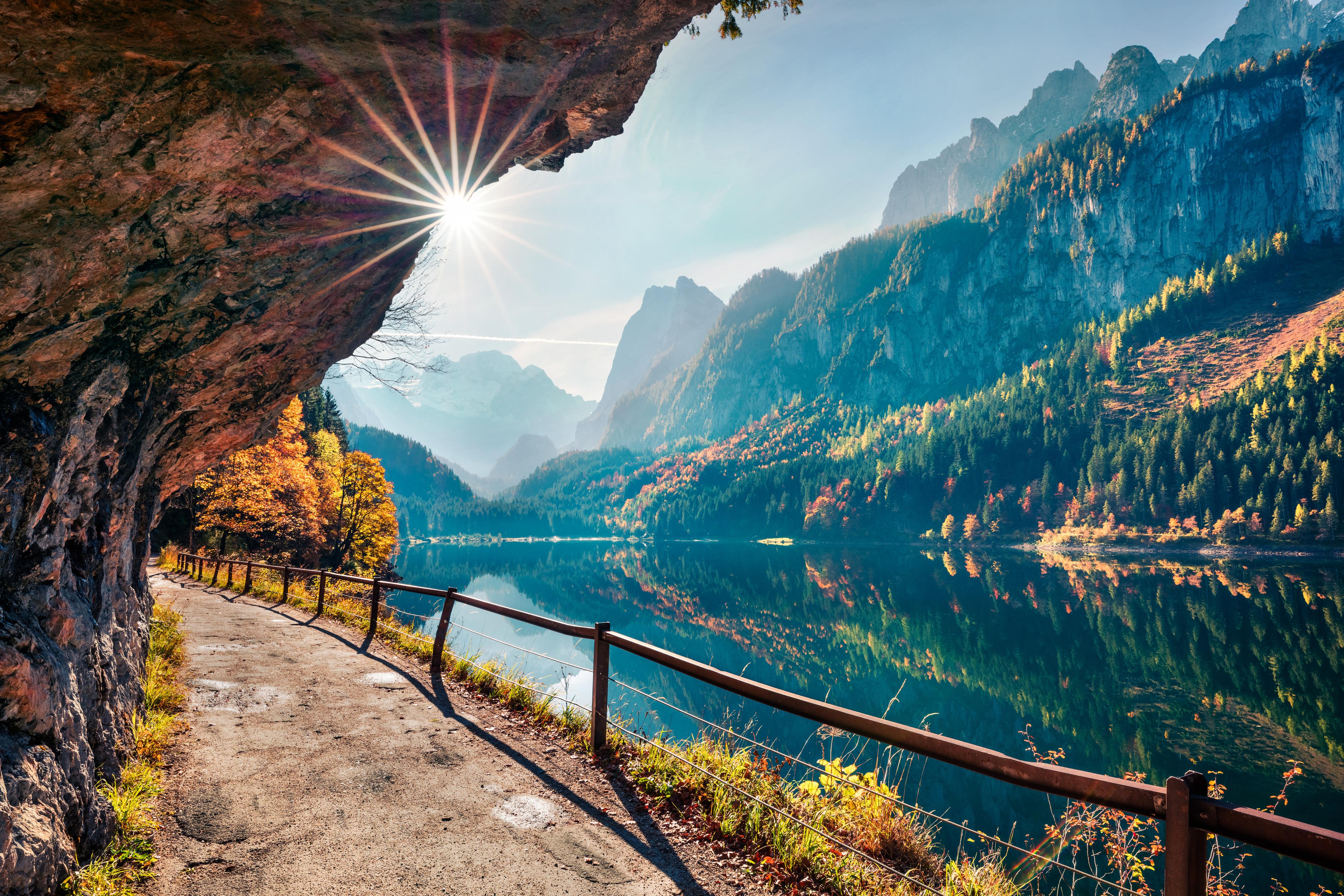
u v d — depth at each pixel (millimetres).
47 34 2340
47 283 3129
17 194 2750
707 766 5512
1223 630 44531
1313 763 21766
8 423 3225
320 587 15281
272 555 40625
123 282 3631
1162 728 25516
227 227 3938
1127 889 2762
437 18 3395
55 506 3699
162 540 39219
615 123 6562
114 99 2723
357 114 3803
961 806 14438
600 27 4191
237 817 4500
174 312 4297
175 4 2510
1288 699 29031
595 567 120688
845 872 4066
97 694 4395
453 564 124438
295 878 3730
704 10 4906
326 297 5957
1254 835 2088
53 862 2889
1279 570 82625
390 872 3834
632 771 5445
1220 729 25328
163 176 3229
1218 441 131000
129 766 4809
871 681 32969
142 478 5828
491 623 49906
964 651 40125
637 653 5484
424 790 5082
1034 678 33625
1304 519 103125
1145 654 38406
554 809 4812
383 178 4605
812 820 4727
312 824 4430
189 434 6535
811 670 35375
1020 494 162125
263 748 5922
